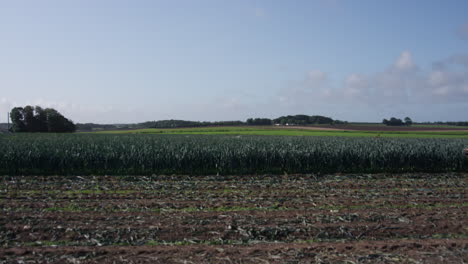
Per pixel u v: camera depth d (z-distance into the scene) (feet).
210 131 213.87
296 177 54.65
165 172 57.26
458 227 26.55
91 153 58.85
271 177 54.29
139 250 21.65
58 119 247.50
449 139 115.65
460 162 64.75
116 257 20.63
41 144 71.10
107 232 24.79
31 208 32.09
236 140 90.22
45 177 52.24
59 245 22.68
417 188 45.01
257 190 42.60
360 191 42.16
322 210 31.76
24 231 25.18
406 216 29.55
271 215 29.71
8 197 37.06
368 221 28.14
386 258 20.63
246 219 28.32
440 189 44.34
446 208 32.99
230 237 24.32
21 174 55.21
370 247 22.35
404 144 73.87
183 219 28.35
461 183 49.80
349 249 22.08
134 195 38.68
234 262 20.04
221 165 58.08
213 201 35.58
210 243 23.26
